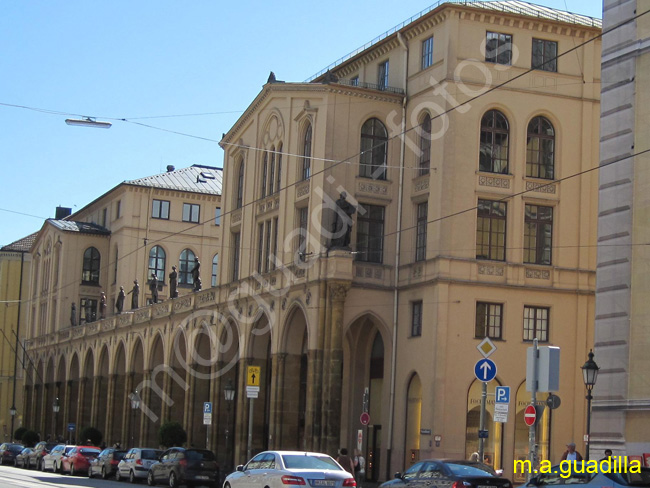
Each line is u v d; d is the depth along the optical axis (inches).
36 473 2613.2
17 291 5044.3
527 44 2208.4
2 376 4950.8
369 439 2311.8
